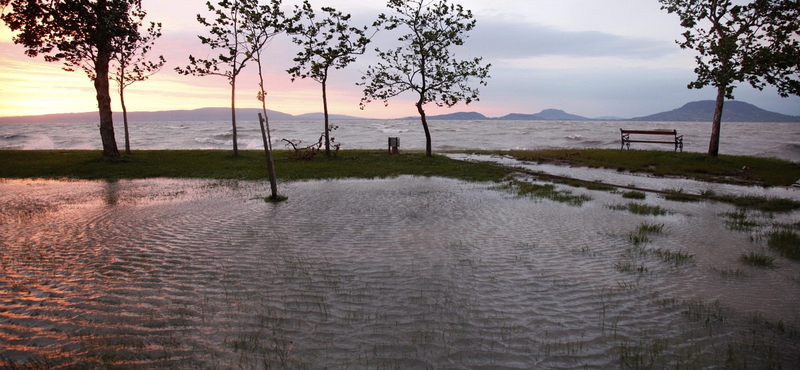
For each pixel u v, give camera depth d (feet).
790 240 27.04
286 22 75.46
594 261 23.85
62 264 23.26
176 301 18.20
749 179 55.52
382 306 17.79
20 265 23.09
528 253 25.31
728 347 14.49
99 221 34.14
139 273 21.79
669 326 16.12
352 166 72.90
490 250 25.91
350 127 350.64
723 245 27.02
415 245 26.96
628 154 81.76
